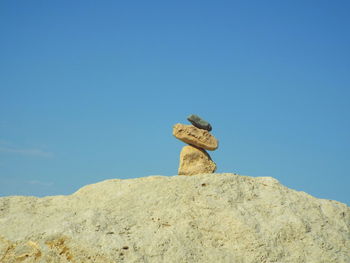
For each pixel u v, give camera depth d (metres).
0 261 13.07
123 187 15.58
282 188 15.73
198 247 13.19
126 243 12.80
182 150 16.69
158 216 13.99
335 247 13.95
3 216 14.46
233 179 15.52
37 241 13.01
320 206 15.45
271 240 13.56
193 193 14.79
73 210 14.71
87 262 12.45
